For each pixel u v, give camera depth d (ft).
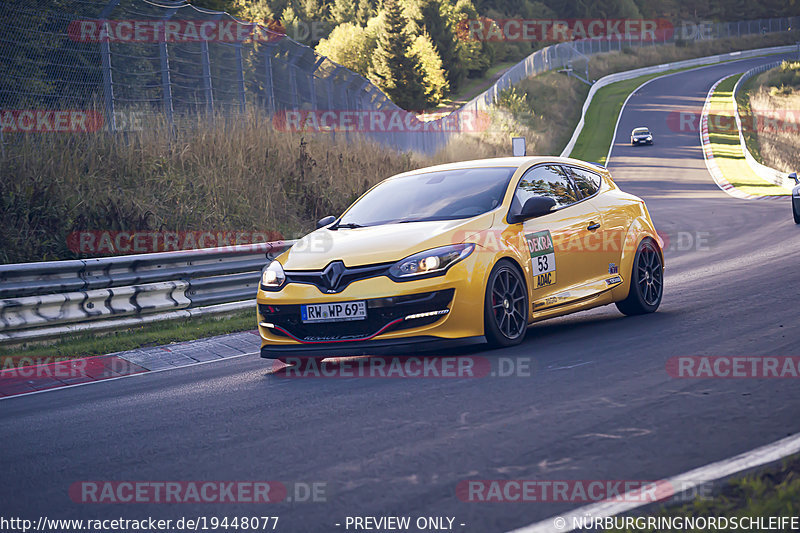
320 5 622.54
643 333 39.99
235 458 23.86
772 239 91.09
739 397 26.25
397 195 43.50
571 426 24.14
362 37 483.92
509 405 27.25
